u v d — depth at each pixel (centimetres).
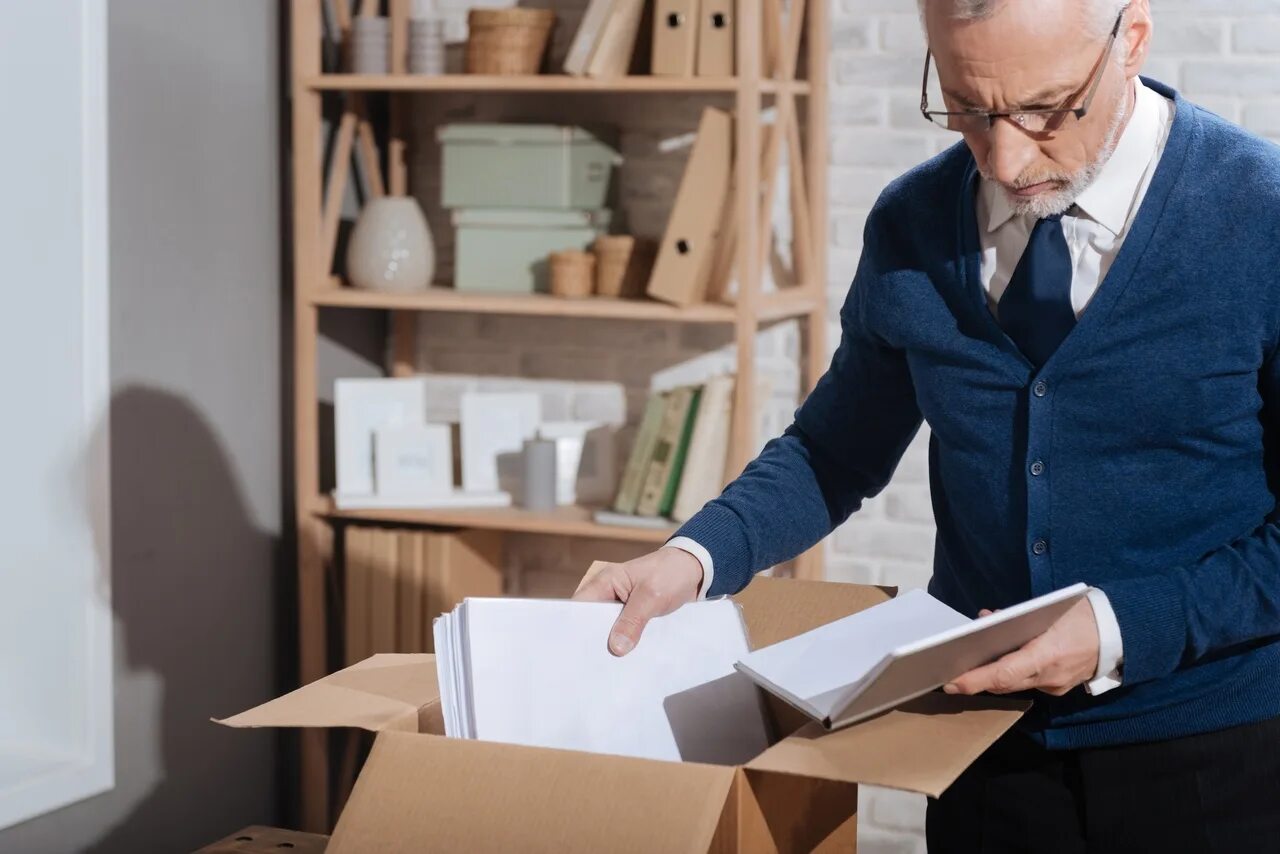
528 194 304
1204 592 131
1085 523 143
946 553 163
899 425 170
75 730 263
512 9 294
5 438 260
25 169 254
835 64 302
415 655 142
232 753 303
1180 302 137
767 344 313
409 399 312
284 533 318
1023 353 146
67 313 256
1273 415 142
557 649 130
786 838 116
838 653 125
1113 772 147
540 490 302
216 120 290
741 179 271
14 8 251
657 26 279
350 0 324
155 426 277
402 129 329
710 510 158
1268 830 145
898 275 156
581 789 106
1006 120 128
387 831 108
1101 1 125
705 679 135
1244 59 275
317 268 302
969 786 158
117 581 269
